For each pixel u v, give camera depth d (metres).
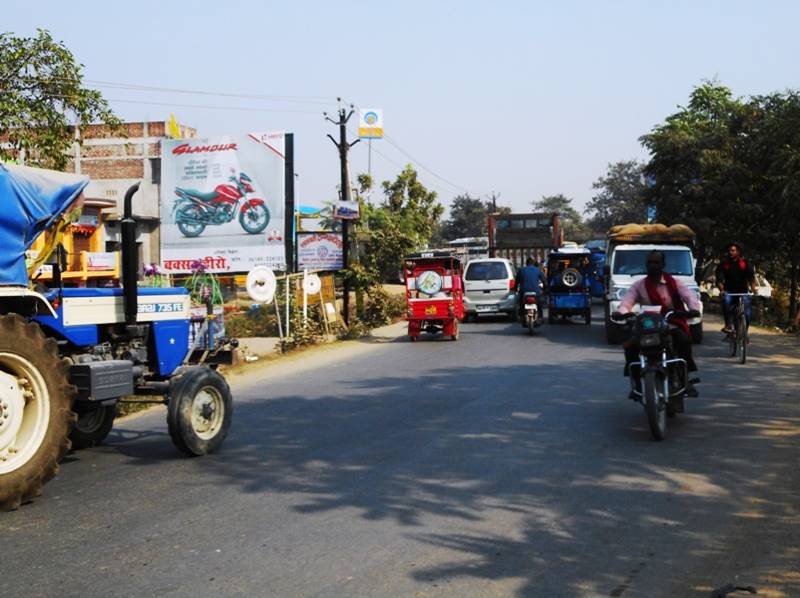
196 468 7.90
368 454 8.27
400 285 51.91
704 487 6.85
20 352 6.59
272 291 17.69
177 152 27.56
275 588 4.80
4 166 6.99
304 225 34.38
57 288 7.89
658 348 8.67
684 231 20.53
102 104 15.29
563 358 15.97
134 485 7.28
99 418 9.05
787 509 6.23
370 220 35.06
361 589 4.77
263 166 27.11
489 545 5.50
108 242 34.22
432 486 7.00
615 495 6.65
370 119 37.56
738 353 15.98
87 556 5.39
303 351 18.92
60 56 14.78
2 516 6.37
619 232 20.88
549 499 6.56
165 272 27.75
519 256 35.72
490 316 28.73
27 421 6.73
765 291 28.91
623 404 10.82
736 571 5.01
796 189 26.11
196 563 5.23
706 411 10.20
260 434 9.51
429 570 5.06
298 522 6.07
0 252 6.90
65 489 7.18
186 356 9.44
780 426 9.21
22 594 4.76
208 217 27.47
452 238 121.88
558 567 5.09
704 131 33.59
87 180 7.76
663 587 4.77
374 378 14.09
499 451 8.26
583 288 24.06
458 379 13.52
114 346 8.63
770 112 29.77
